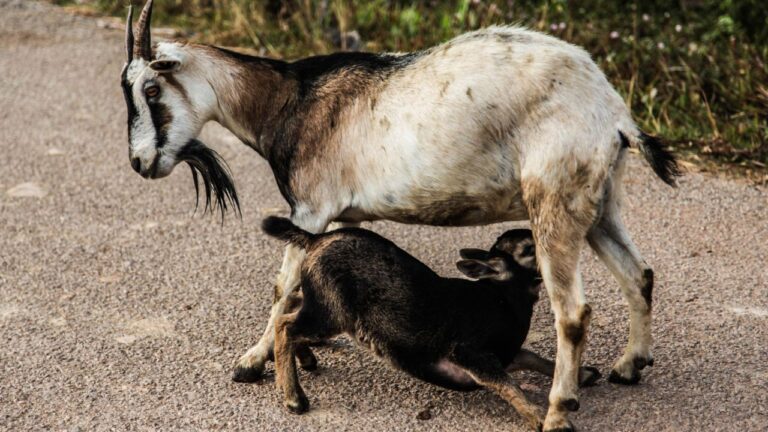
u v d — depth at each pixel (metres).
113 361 4.84
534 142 4.05
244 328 5.16
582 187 4.01
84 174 7.22
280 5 10.02
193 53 4.62
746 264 5.70
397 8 9.77
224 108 4.71
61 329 5.16
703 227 6.19
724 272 5.62
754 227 6.16
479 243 6.09
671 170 4.19
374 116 4.39
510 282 4.24
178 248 6.10
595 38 8.96
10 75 9.21
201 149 4.76
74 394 4.56
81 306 5.41
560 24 8.80
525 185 4.07
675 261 5.77
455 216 4.39
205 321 5.24
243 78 4.67
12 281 5.69
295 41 9.54
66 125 8.12
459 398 4.46
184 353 4.92
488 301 4.18
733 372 4.61
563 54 4.11
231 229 6.35
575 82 4.06
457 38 4.39
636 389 4.49
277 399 4.50
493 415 4.32
